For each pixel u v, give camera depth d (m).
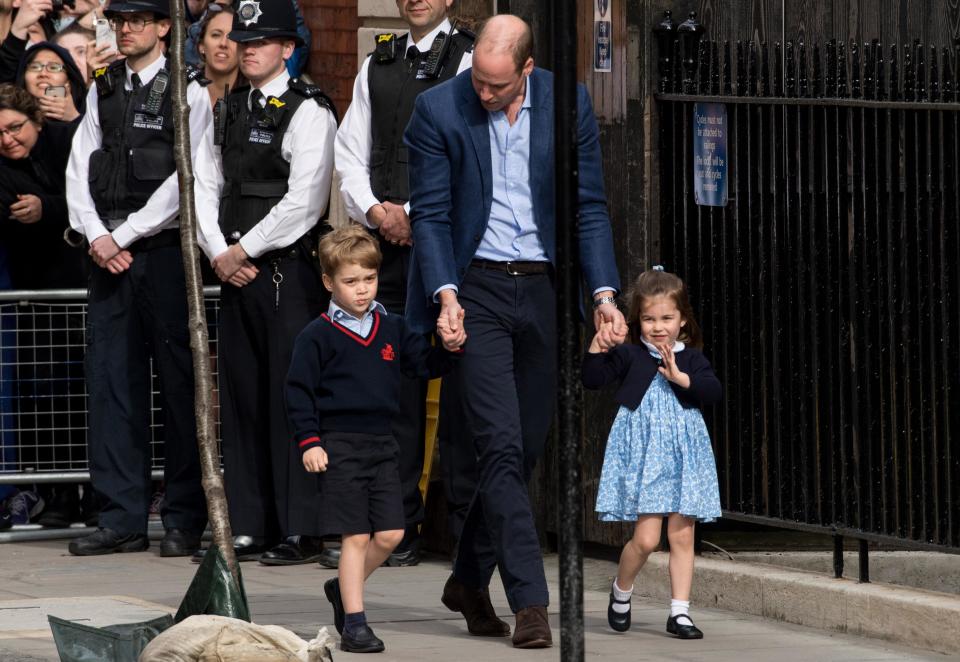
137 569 30.58
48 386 34.16
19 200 33.88
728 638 23.72
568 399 15.97
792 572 25.78
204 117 31.83
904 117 24.52
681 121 27.95
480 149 22.98
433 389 31.14
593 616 25.61
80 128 32.47
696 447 24.08
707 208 27.47
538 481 31.28
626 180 28.41
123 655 19.81
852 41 28.86
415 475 30.39
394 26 36.91
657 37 28.06
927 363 24.28
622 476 24.36
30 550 33.12
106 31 38.47
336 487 22.80
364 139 29.91
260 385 31.22
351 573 22.81
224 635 18.53
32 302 33.75
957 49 24.36
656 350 24.41
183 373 32.12
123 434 32.53
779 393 26.48
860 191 25.27
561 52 15.90
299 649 18.69
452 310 22.45
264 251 30.58
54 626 19.98
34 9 37.66
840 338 25.45
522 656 22.14
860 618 23.86
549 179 23.08
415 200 23.17
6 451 34.03
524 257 23.09
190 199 23.39
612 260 23.11
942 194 24.06
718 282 27.38
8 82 37.53
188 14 38.69
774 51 26.78
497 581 28.84
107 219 32.25
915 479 24.31
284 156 30.72
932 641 22.80
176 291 31.92
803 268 26.14
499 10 32.56
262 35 30.42
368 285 23.02
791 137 26.38
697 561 27.08
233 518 31.53
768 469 26.75
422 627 24.53
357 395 22.94
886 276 24.92
